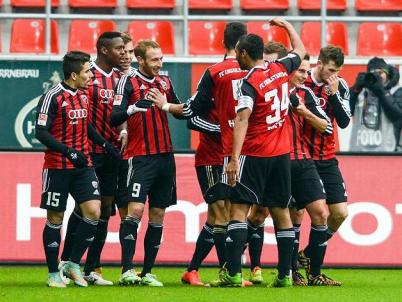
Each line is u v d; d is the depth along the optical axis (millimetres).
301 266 36656
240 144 29953
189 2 57781
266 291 30844
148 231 33938
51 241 32594
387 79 47125
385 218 42312
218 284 32594
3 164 41438
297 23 57406
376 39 57562
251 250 35094
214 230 33969
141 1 57625
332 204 34844
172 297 28703
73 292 30500
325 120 33562
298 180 33500
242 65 31250
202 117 33438
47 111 31938
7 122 47844
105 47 35312
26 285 33469
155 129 33281
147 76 33594
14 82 47781
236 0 58000
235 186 30656
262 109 30516
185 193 41656
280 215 31875
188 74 47906
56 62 47938
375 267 42156
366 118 47219
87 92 33688
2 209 41406
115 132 35531
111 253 41500
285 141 31172
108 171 35406
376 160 42406
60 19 52000
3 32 56375
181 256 41594
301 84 33875
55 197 32344
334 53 33750
